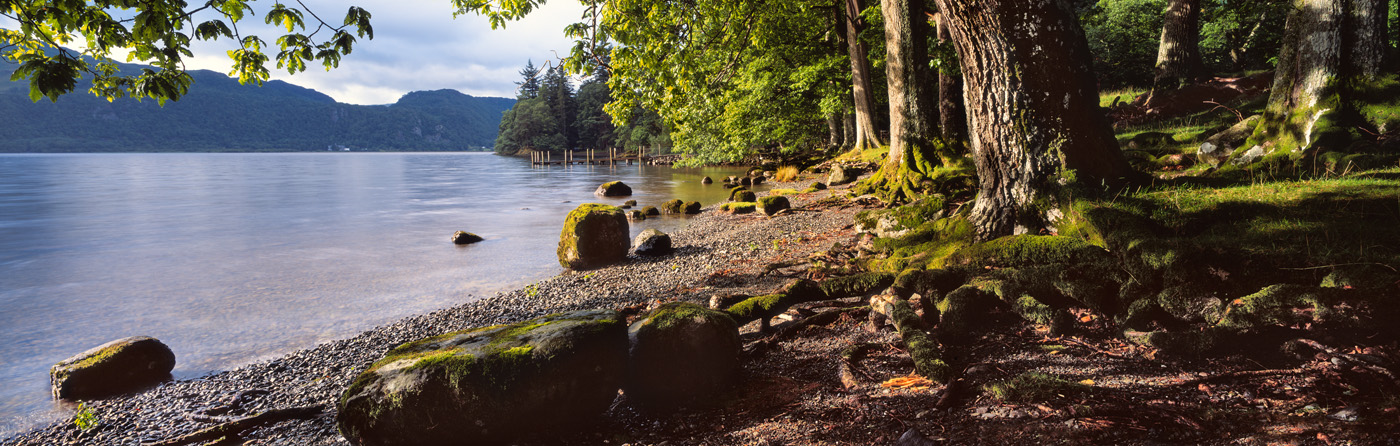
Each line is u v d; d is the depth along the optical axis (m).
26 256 14.52
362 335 7.72
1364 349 3.74
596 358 4.20
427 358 4.11
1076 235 6.15
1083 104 6.66
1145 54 28.42
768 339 5.79
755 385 4.76
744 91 32.75
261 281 11.31
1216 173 8.71
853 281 6.65
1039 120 6.71
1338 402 3.23
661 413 4.42
